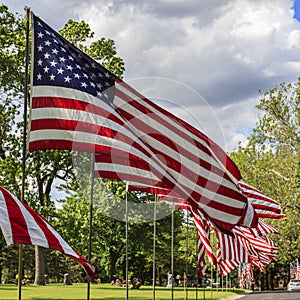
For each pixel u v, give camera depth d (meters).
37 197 50.09
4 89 48.16
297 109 55.22
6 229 10.16
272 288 116.00
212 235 48.84
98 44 50.91
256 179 58.06
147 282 98.75
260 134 56.97
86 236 59.09
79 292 47.22
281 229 56.56
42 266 59.41
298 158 56.06
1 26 48.16
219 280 91.31
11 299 36.56
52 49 13.56
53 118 13.22
